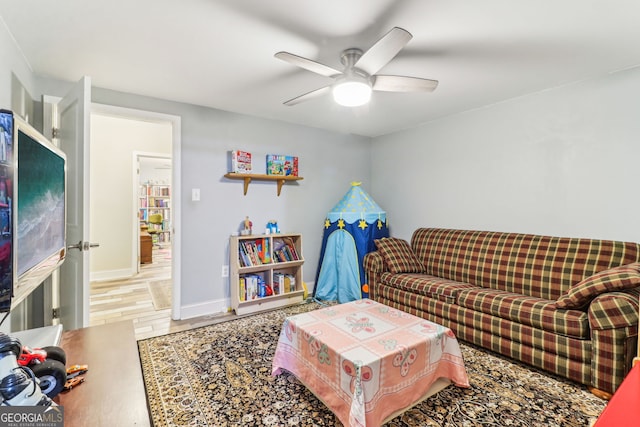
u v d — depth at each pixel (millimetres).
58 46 1957
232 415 1592
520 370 2033
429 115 3457
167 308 3355
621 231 2324
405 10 1594
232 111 3318
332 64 2199
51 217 1301
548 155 2699
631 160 2270
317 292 3725
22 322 2080
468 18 1664
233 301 3240
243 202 3430
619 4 1544
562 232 2629
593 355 1743
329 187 4152
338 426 1518
